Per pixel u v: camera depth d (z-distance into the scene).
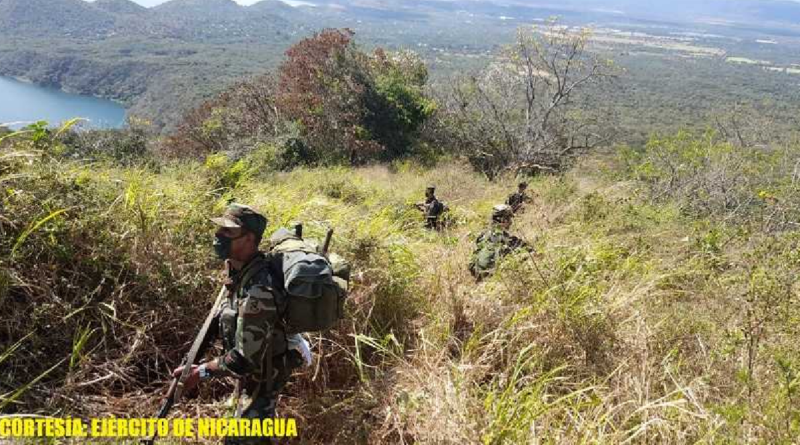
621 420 3.14
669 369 3.49
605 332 3.90
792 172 13.27
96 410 3.08
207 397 3.46
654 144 16.14
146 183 4.50
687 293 4.85
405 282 4.33
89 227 3.62
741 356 3.65
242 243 2.68
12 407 2.92
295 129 24.16
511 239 5.18
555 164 22.17
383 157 26.98
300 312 2.65
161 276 3.67
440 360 3.63
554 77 22.84
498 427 2.88
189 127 26.94
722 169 13.91
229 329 2.74
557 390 3.56
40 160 3.89
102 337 3.39
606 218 7.95
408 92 29.16
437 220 7.79
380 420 3.30
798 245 4.80
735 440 2.81
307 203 5.22
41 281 3.32
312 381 3.55
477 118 24.55
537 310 3.98
